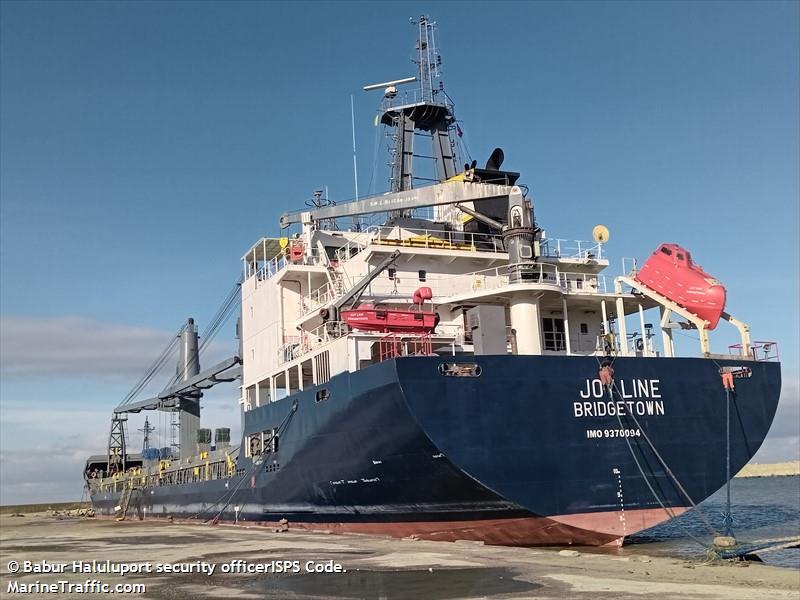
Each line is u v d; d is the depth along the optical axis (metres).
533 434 21.36
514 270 25.69
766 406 24.23
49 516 89.94
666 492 22.45
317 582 15.39
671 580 14.87
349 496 25.08
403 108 37.12
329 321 26.17
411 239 29.05
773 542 22.28
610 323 29.64
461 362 21.09
